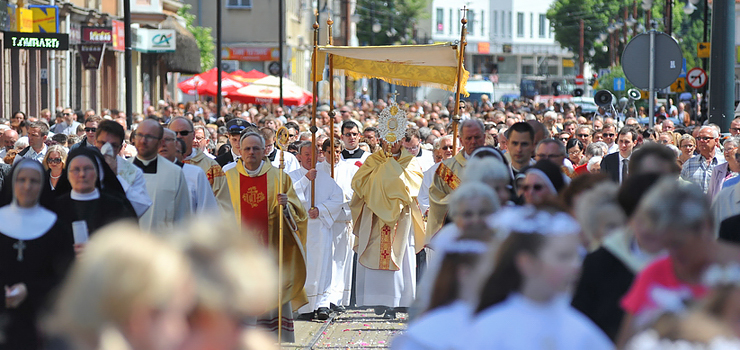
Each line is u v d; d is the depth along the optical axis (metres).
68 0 75.38
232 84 73.38
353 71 29.38
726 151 23.88
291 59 137.75
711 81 37.84
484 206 10.45
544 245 8.34
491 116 58.31
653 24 141.12
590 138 37.12
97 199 16.19
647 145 15.41
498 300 8.54
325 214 27.19
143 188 18.05
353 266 29.09
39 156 32.03
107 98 91.31
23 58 68.50
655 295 9.52
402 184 26.80
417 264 29.05
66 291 5.16
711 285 7.95
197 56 108.44
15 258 14.67
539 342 8.25
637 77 32.75
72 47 79.88
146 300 5.08
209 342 5.28
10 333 14.50
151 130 19.03
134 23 93.50
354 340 24.09
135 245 5.16
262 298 5.33
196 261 5.27
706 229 9.77
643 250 11.15
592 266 11.46
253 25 137.75
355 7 193.25
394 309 27.58
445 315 9.24
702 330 7.52
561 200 13.14
